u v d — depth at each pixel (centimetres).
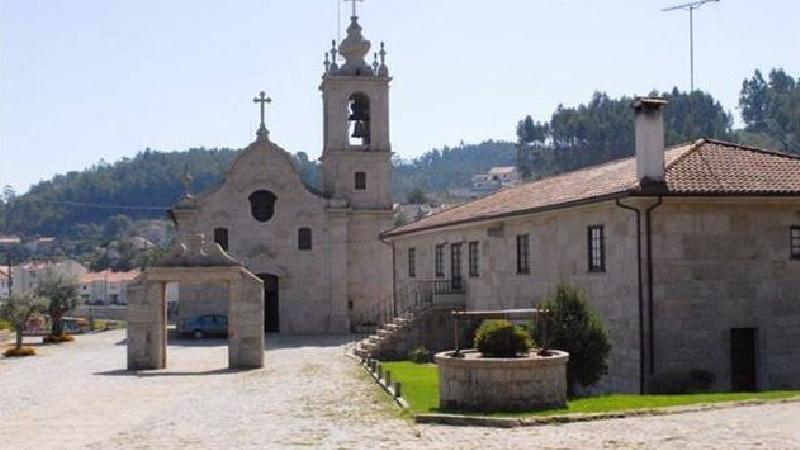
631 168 3228
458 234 4388
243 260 6269
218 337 6103
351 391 2878
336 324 6269
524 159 19438
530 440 1811
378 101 6450
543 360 2217
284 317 6275
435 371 3453
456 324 2408
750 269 2858
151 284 3944
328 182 6450
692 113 15788
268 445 1905
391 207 6438
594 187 3173
